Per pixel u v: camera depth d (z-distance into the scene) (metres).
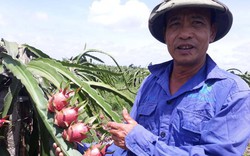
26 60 1.64
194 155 1.27
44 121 1.23
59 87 1.32
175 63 1.51
